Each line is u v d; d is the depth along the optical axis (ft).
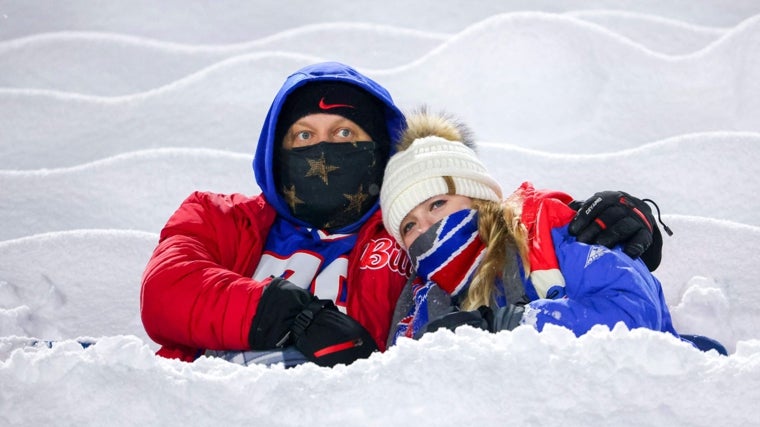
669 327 28.48
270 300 26.50
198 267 28.12
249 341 26.43
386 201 30.22
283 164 32.19
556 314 25.05
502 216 28.76
